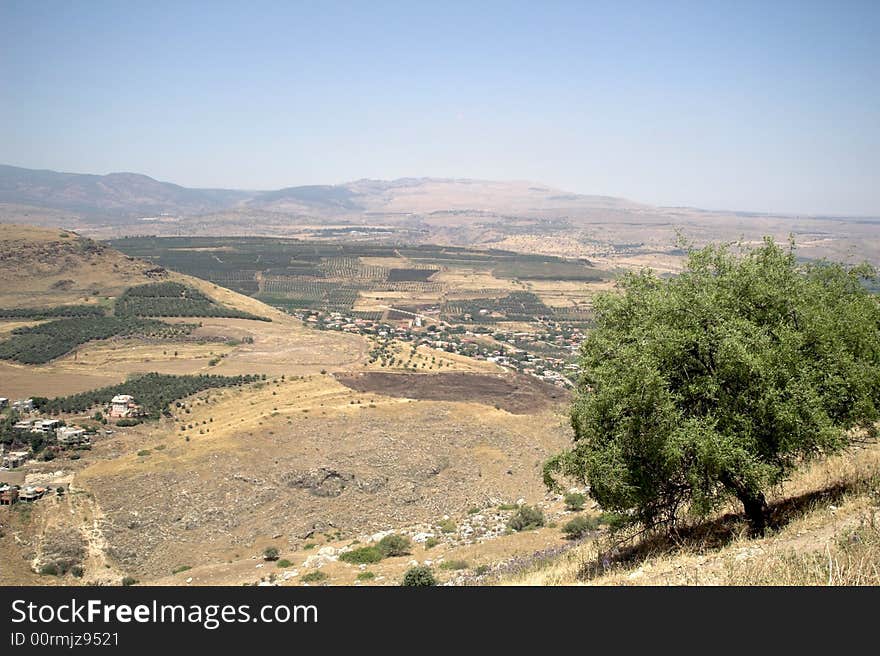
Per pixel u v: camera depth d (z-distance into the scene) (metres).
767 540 16.50
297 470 75.88
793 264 21.03
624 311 22.42
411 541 49.03
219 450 78.25
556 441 92.62
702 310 19.47
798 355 18.62
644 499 19.33
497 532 45.97
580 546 29.11
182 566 58.75
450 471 81.12
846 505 16.97
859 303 21.27
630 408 18.98
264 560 51.28
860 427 22.30
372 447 83.38
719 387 18.45
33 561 56.78
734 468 17.75
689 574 15.49
